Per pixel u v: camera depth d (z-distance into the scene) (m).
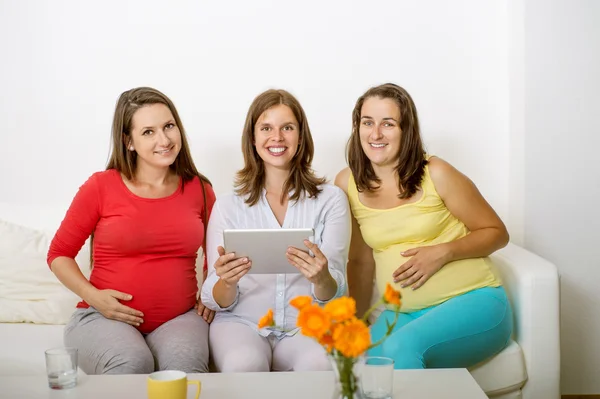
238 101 2.80
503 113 2.85
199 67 2.78
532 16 2.70
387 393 1.45
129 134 2.20
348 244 2.23
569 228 2.79
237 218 2.22
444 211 2.27
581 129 2.73
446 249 2.18
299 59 2.79
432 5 2.79
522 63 2.73
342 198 2.26
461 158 2.87
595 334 2.82
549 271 2.23
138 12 2.75
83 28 2.75
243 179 2.26
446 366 2.12
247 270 1.98
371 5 2.79
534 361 2.22
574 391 2.84
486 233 2.24
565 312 2.81
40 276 2.43
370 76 2.81
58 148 2.79
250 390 1.58
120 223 2.15
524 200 2.79
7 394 1.55
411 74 2.82
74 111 2.77
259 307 2.15
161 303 2.17
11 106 2.77
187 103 2.79
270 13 2.78
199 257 2.52
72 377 1.59
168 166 2.29
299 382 1.64
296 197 2.22
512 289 2.29
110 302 2.09
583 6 2.69
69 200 2.80
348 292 2.47
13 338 2.22
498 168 2.88
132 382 1.63
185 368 1.96
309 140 2.24
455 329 2.07
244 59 2.79
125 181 2.22
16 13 2.73
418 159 2.25
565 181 2.76
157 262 2.19
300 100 2.81
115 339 2.00
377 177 2.31
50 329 2.33
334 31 2.79
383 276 2.27
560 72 2.72
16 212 2.64
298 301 1.28
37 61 2.75
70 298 2.40
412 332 2.05
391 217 2.25
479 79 2.83
